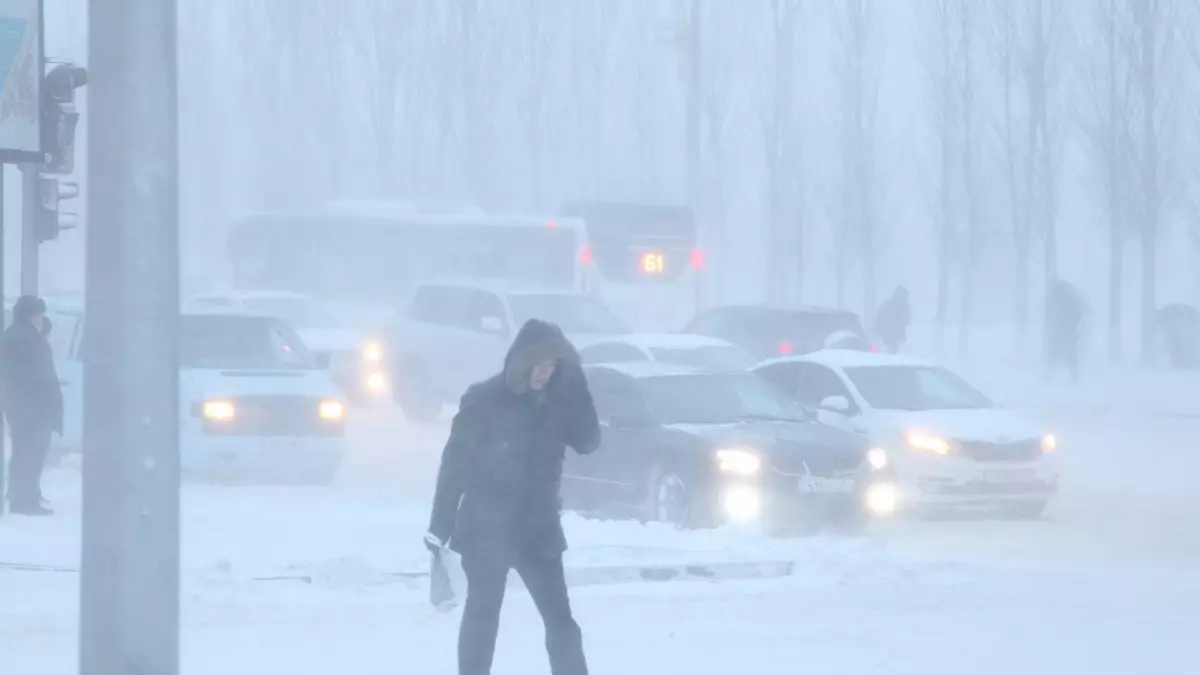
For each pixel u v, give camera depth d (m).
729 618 42.66
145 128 22.30
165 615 22.56
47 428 58.75
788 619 42.53
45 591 44.12
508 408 29.39
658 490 62.31
